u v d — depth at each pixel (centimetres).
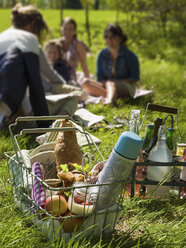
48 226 188
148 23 1827
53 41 600
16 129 402
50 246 180
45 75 490
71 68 642
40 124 403
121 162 186
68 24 631
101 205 192
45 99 408
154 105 257
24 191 214
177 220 224
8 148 336
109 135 374
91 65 1002
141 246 190
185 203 237
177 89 636
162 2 1653
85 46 661
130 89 543
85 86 567
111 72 600
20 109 423
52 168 227
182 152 257
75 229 186
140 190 251
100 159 297
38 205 193
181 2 1608
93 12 3036
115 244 192
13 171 229
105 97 564
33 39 419
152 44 1648
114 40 585
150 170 245
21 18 455
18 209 221
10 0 3053
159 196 247
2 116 405
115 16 2716
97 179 199
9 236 185
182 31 1836
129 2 1756
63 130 212
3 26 1617
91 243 190
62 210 190
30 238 188
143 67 1081
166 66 1138
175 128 399
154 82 708
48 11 2845
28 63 407
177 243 190
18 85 399
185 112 491
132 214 229
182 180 248
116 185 190
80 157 223
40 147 235
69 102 424
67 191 195
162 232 205
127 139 185
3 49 408
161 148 243
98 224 193
